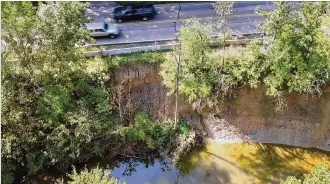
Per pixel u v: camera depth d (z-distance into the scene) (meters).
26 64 33.72
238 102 38.28
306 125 38.72
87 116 34.91
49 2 34.47
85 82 36.34
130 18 41.91
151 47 38.47
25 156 35.66
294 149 39.09
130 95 38.75
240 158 38.34
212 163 37.94
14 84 34.19
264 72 36.59
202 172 37.31
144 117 37.94
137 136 37.47
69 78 36.09
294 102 37.84
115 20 42.00
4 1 31.03
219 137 39.69
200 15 42.78
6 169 33.75
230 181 36.59
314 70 34.81
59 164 36.44
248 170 37.44
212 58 36.84
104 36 39.81
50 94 34.75
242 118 39.09
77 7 32.53
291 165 37.84
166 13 43.28
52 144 34.94
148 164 38.28
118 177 37.28
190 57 35.53
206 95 36.91
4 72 32.47
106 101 36.06
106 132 36.19
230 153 38.69
